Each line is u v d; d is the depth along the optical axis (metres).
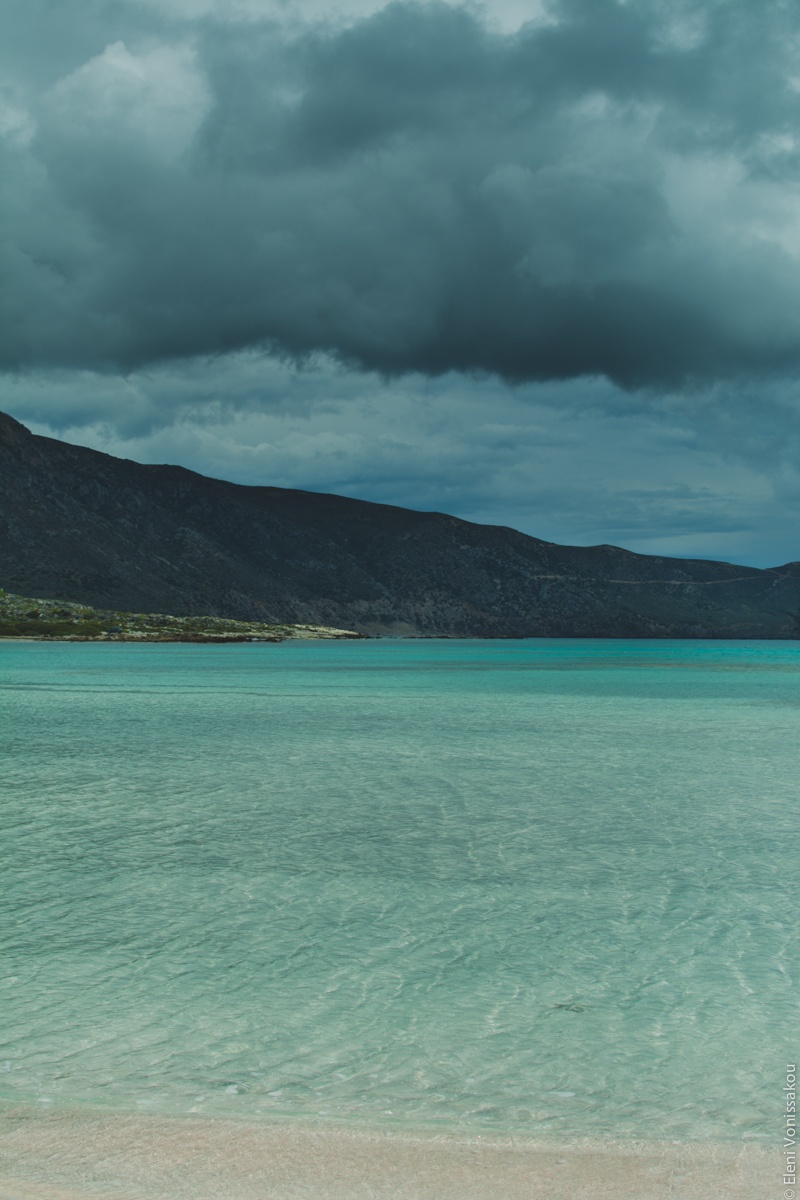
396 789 24.97
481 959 11.42
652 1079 8.18
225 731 40.50
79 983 10.52
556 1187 6.26
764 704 61.41
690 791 25.02
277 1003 9.95
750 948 11.90
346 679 91.31
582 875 15.73
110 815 20.91
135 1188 6.13
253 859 16.69
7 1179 6.24
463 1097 7.77
